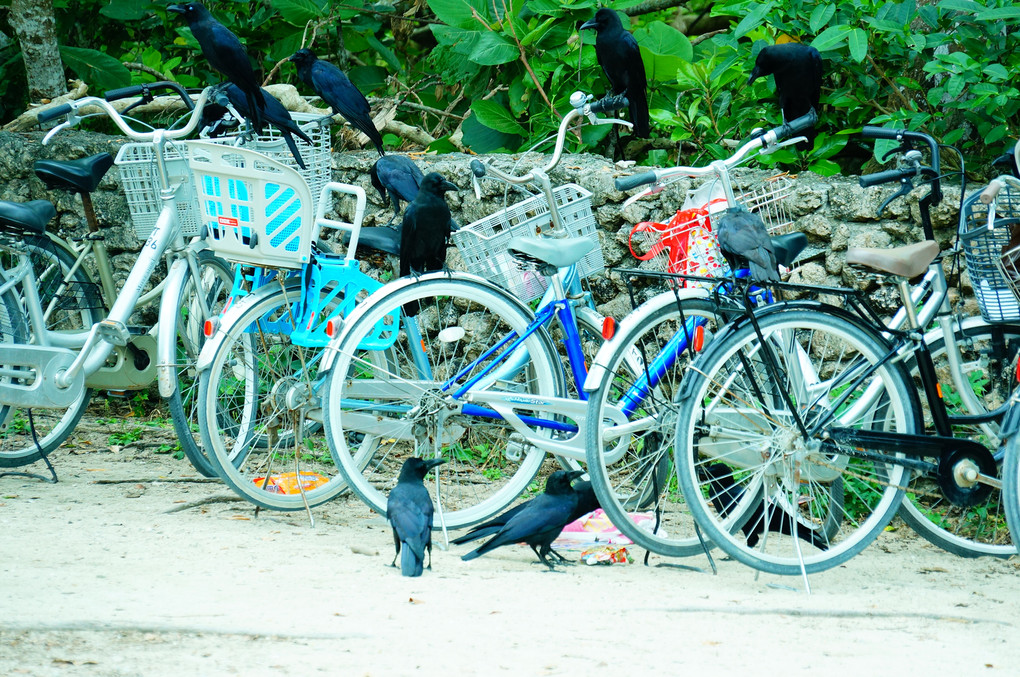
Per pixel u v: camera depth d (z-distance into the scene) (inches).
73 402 526.6
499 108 800.3
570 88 788.6
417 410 472.1
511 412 472.4
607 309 639.1
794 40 705.0
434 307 661.3
